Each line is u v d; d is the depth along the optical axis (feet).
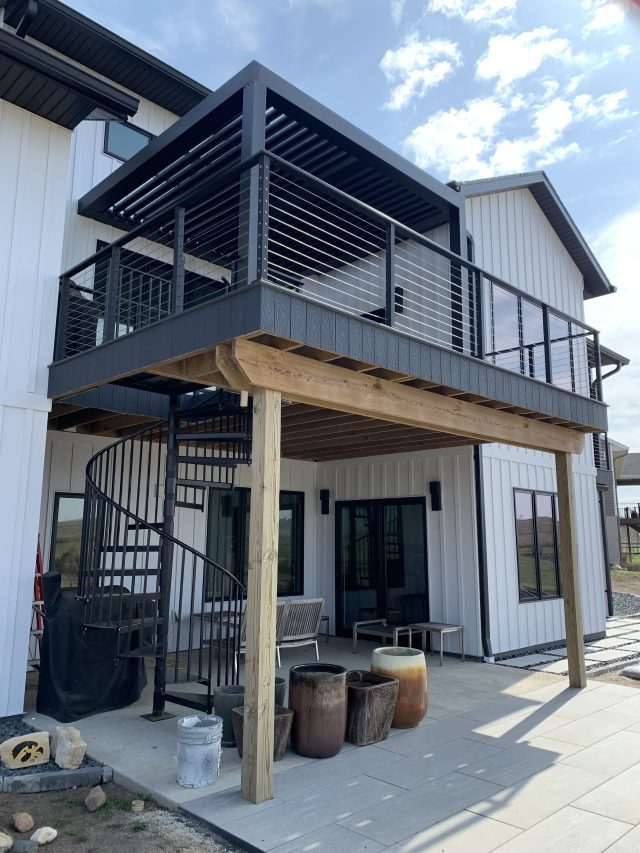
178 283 13.79
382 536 28.07
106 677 16.65
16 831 10.37
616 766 13.12
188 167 20.61
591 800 11.44
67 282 18.38
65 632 16.10
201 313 12.59
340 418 20.24
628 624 35.91
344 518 29.86
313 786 11.95
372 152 20.51
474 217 28.02
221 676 20.48
